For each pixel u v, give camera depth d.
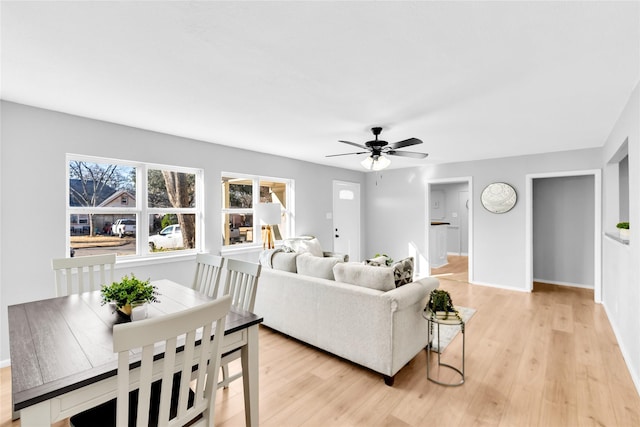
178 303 1.83
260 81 2.13
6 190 2.48
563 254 5.21
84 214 3.01
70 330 1.44
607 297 3.72
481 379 2.30
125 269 3.20
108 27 1.50
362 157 4.96
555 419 1.86
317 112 2.76
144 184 3.40
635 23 1.45
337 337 2.51
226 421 1.87
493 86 2.20
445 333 3.15
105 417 1.31
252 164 4.45
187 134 3.53
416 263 5.96
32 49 1.71
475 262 5.20
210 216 3.94
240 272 2.08
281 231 5.06
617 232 3.73
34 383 1.01
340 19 1.44
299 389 2.18
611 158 3.46
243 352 1.65
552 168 4.48
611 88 2.23
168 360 1.07
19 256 2.55
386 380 2.23
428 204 5.81
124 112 2.77
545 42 1.63
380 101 2.49
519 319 3.54
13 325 1.49
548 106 2.59
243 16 1.42
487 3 1.32
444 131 3.38
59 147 2.75
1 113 2.46
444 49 1.71
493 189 4.95
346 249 6.23
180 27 1.51
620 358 2.60
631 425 1.80
